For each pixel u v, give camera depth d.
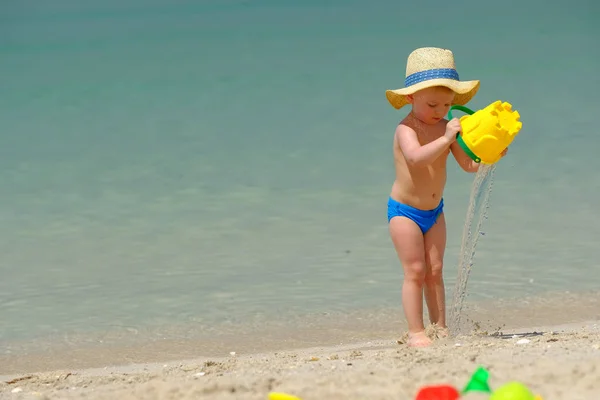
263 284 15.46
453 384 8.22
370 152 24.94
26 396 9.26
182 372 10.09
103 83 38.31
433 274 11.79
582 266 15.68
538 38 46.12
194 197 21.30
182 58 44.06
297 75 37.94
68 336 13.35
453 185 21.28
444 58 11.62
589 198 19.80
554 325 12.70
